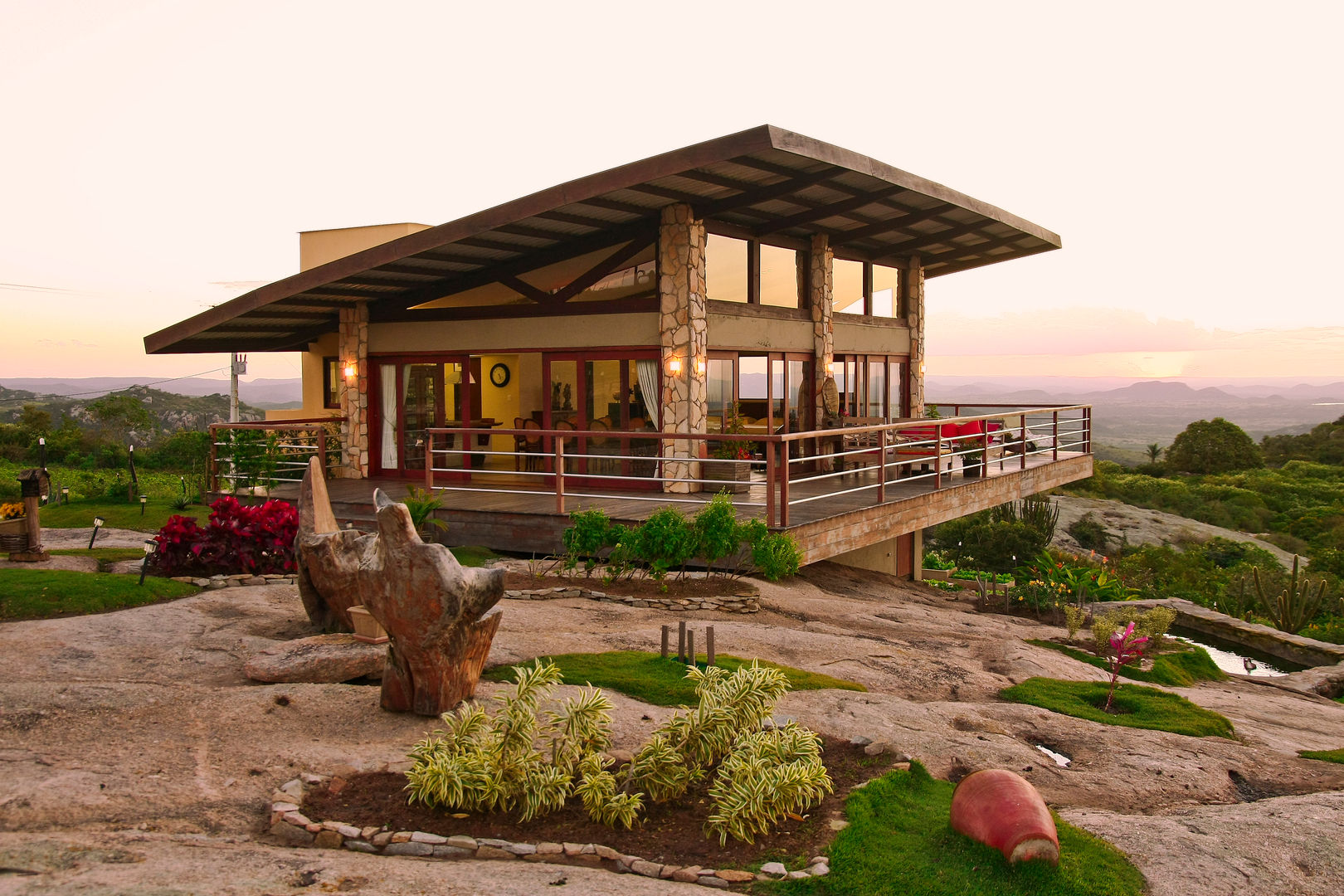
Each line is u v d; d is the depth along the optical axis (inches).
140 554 477.4
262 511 443.5
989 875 179.2
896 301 839.7
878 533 535.2
